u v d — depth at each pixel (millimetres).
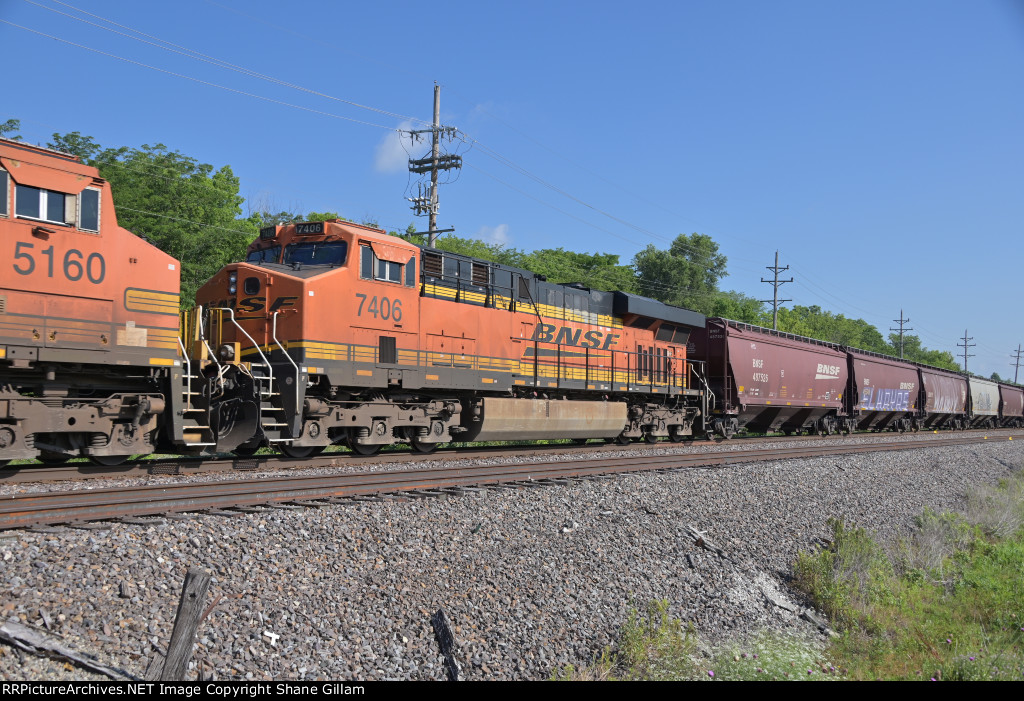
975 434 38500
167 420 10945
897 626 9234
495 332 16547
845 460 18609
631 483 12102
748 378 24688
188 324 12758
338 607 6426
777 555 10664
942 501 16906
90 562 6125
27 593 5504
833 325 94312
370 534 7938
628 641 7254
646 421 21562
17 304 8969
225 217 28953
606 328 20516
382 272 13922
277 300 12797
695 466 15133
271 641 5660
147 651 5211
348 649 5914
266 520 7668
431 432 15297
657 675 6801
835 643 8547
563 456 16266
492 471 12125
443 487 10562
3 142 8922
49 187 9234
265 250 14117
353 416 13547
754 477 14398
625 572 8812
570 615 7574
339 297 13031
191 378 12156
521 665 6547
